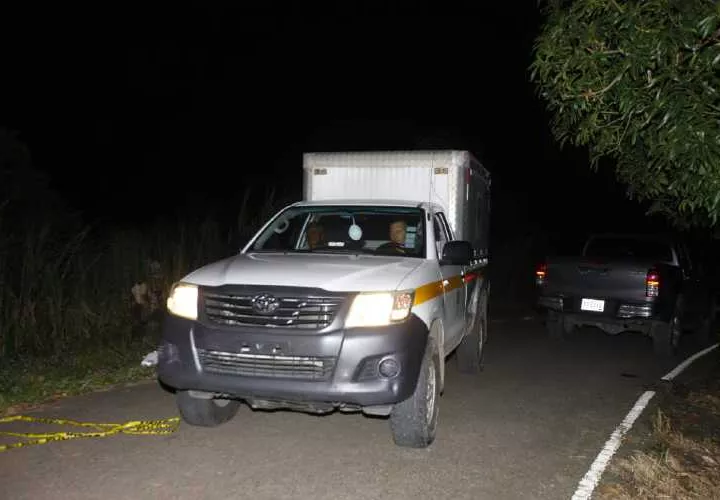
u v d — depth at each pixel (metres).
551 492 5.28
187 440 6.20
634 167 6.74
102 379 8.28
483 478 5.52
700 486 5.49
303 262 6.30
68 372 8.53
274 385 5.46
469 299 8.64
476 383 8.96
